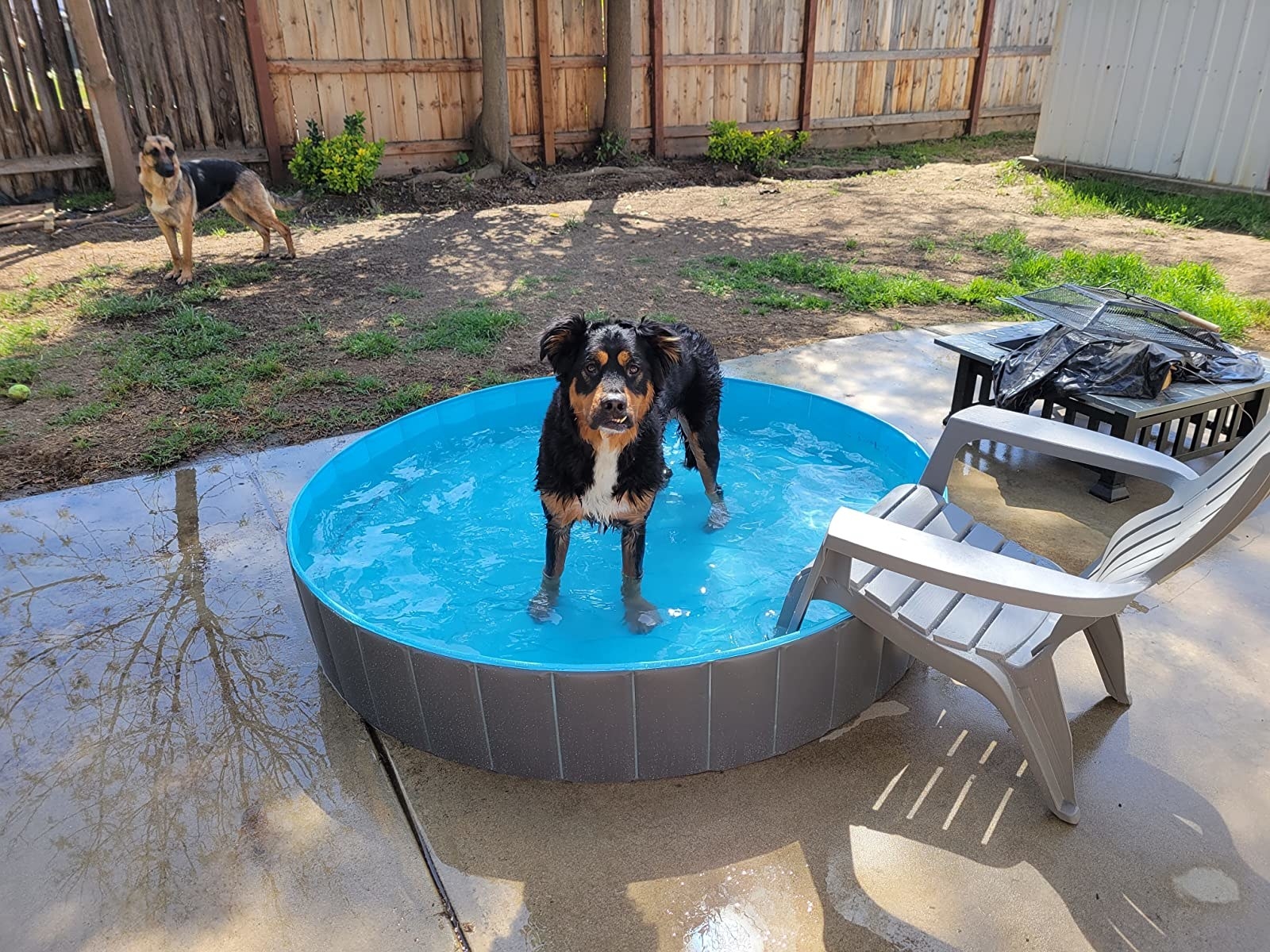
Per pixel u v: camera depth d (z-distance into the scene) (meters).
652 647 3.25
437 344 6.17
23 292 7.22
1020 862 2.35
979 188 11.88
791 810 2.55
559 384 3.39
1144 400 4.20
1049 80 12.27
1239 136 10.20
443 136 11.87
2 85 9.41
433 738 2.73
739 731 2.66
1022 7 15.67
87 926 2.21
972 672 2.42
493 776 2.70
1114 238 9.20
